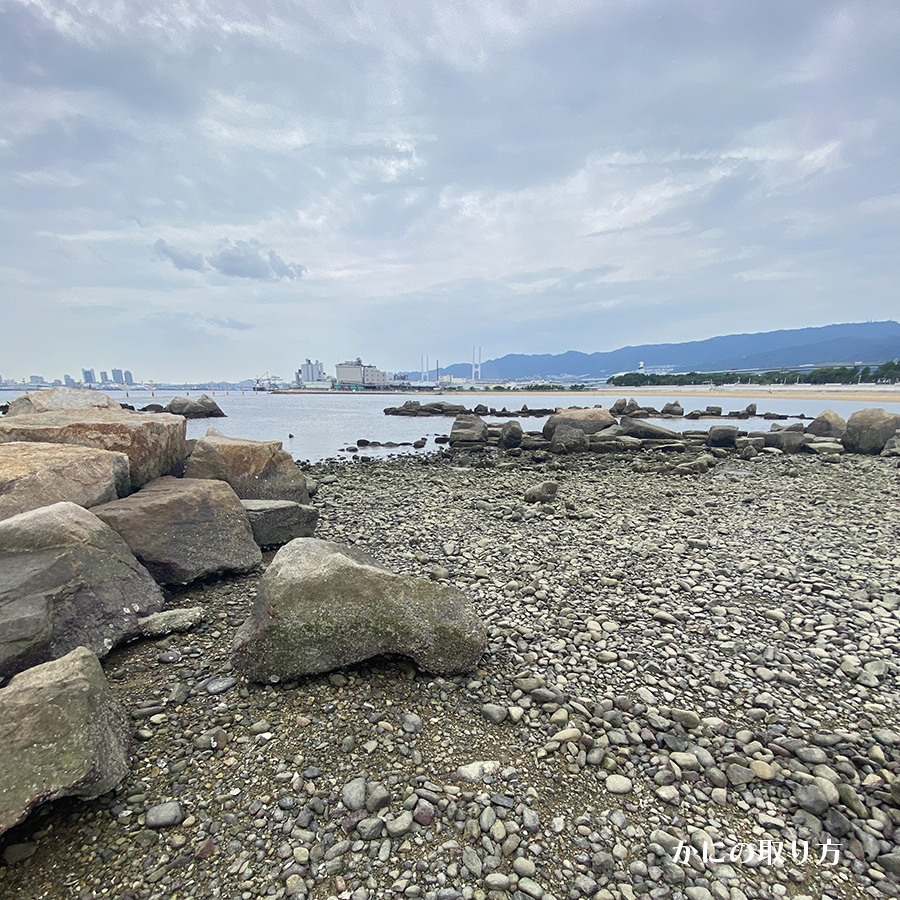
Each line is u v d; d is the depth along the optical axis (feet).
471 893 10.59
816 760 14.53
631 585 27.55
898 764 14.35
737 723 16.35
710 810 12.98
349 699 16.65
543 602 25.31
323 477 69.51
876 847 11.94
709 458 75.41
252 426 161.17
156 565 24.34
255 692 16.97
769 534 37.58
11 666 15.40
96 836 11.62
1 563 18.13
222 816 12.28
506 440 103.45
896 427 82.94
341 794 12.87
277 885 10.65
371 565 19.52
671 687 18.16
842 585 27.22
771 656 20.07
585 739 15.10
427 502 51.31
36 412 42.27
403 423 174.70
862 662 19.80
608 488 59.21
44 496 24.53
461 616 18.62
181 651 19.74
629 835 12.14
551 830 12.17
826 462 76.07
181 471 40.55
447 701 16.92
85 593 18.67
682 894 10.75
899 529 38.17
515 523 41.91
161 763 13.89
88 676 12.87
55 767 11.34
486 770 13.85
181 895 10.44
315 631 17.13
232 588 26.16
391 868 11.08
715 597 25.98
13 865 10.83
